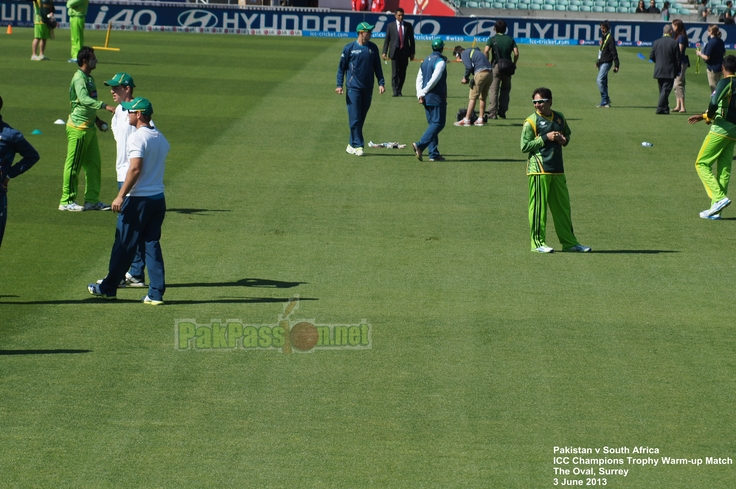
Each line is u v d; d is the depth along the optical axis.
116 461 20.69
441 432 22.28
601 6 169.38
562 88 92.75
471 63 71.19
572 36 137.50
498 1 170.38
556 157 39.03
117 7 138.00
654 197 51.31
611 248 40.78
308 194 49.72
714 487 19.98
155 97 78.94
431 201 48.81
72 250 38.31
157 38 127.31
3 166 31.33
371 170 55.94
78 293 32.59
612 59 80.94
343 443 21.67
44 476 19.98
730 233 43.91
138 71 93.00
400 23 84.06
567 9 169.38
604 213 47.53
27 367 25.67
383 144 62.97
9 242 39.16
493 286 34.53
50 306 31.02
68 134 44.19
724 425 22.92
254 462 20.73
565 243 40.03
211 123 69.06
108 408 23.27
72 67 94.12
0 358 26.28
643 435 22.31
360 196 49.56
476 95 71.62
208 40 127.31
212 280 34.69
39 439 21.59
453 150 62.81
